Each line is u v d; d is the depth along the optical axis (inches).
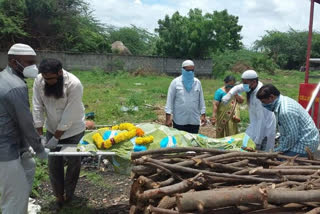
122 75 1070.4
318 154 206.7
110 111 436.8
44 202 177.9
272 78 1278.3
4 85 119.0
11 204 125.3
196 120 225.5
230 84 232.4
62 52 1053.2
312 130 149.9
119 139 144.0
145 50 1646.2
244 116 421.7
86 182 204.5
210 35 1223.5
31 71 126.4
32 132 124.6
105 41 1332.4
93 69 1104.2
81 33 1195.3
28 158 137.9
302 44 1774.1
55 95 151.3
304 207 101.3
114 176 215.6
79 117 165.0
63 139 166.1
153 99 588.1
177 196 92.4
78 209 167.6
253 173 116.6
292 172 117.6
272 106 153.0
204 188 110.4
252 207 98.7
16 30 1005.2
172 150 128.1
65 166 217.5
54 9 1090.1
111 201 180.5
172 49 1240.8
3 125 120.1
